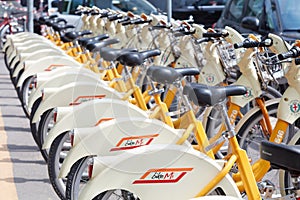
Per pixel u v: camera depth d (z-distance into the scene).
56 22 9.77
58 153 5.00
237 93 4.06
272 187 4.15
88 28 8.75
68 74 5.96
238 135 5.29
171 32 5.84
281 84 5.83
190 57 5.63
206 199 3.59
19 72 7.91
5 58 11.08
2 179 5.88
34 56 7.79
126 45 6.42
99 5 12.95
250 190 4.01
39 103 5.95
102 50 5.55
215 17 14.61
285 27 8.78
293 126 5.18
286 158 3.21
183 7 14.60
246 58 5.22
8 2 14.81
